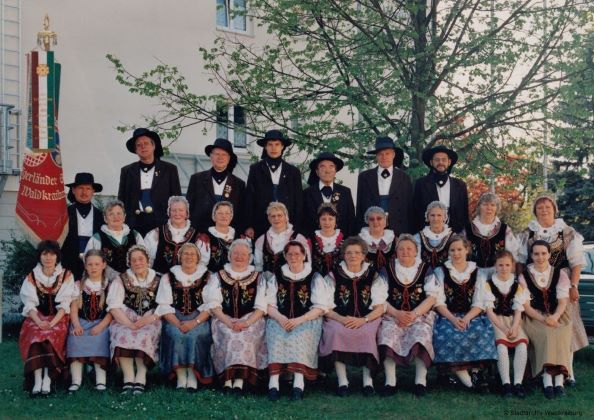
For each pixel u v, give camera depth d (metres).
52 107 7.71
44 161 7.57
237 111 11.74
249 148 14.95
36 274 6.78
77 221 7.55
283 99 10.87
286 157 11.69
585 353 9.01
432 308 6.93
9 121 11.83
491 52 11.09
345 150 12.13
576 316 7.15
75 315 6.76
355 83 11.51
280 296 6.79
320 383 7.10
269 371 6.52
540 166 12.43
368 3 10.95
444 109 11.30
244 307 6.76
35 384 6.54
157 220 7.61
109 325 6.78
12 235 11.53
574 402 6.33
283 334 6.61
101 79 13.38
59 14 12.84
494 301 6.80
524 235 7.31
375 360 6.58
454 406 6.20
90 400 6.25
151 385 6.87
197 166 14.23
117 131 13.55
